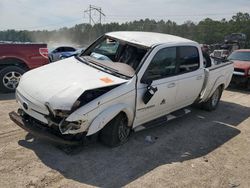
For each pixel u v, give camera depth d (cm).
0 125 567
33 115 464
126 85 488
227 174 464
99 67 539
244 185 438
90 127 443
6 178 394
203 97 719
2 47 798
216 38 9875
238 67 1189
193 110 799
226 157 525
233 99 1001
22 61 825
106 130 489
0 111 650
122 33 627
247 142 606
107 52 598
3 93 822
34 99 457
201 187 421
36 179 398
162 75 559
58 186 388
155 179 427
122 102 482
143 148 522
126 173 435
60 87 456
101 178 416
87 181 405
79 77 485
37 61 846
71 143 445
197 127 665
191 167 474
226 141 601
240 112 834
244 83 1183
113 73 515
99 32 7800
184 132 624
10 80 822
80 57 602
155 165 468
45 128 462
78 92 439
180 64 605
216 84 757
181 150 534
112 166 450
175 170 459
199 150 543
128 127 523
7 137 515
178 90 602
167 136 592
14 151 467
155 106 555
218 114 790
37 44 845
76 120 427
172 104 608
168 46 570
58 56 2330
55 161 446
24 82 507
